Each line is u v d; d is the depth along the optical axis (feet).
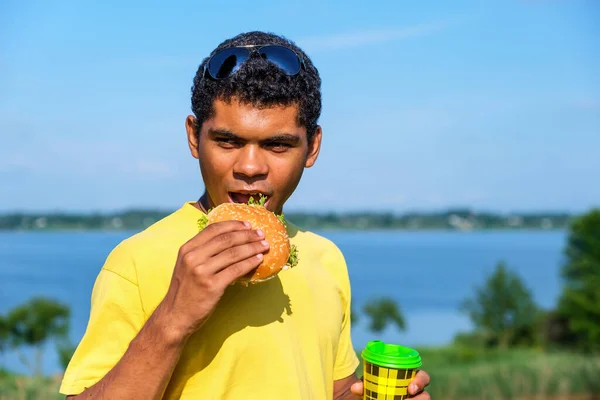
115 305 7.01
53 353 124.77
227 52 7.08
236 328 7.40
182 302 6.24
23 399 45.09
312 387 7.90
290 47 7.82
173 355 6.33
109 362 6.95
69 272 481.87
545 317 157.38
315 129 7.86
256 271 6.70
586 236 142.92
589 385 69.56
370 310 219.20
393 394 7.89
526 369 74.74
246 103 6.98
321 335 8.23
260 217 6.88
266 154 7.22
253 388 7.37
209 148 7.25
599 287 137.69
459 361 123.54
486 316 157.99
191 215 7.80
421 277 490.90
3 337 106.52
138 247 7.29
